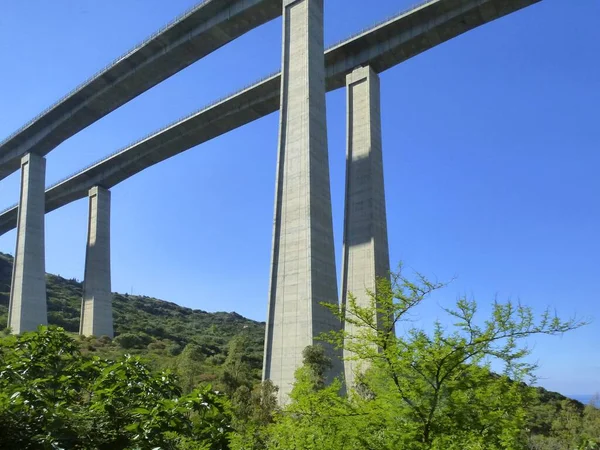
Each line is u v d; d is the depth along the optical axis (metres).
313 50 39.25
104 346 60.28
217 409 9.54
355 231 42.00
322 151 37.56
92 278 71.00
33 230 68.06
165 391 10.41
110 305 71.69
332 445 7.84
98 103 61.88
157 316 113.19
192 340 83.62
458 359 7.48
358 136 44.66
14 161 75.44
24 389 8.41
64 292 106.56
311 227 34.19
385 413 7.66
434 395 7.51
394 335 8.31
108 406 9.22
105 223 74.25
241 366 42.34
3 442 7.88
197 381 37.53
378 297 8.23
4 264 109.31
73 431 8.42
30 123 68.38
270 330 33.75
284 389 31.61
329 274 34.94
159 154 68.06
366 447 7.67
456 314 7.59
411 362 7.61
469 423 7.39
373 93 45.97
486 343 7.44
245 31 49.03
